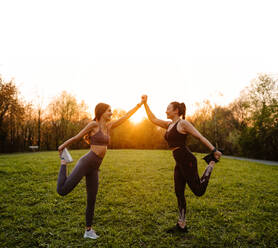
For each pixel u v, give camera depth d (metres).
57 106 31.20
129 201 4.59
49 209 4.03
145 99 3.54
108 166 8.86
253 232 3.17
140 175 7.28
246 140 19.11
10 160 10.22
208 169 2.87
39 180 6.35
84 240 2.93
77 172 2.71
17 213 3.85
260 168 9.91
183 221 3.20
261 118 18.48
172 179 6.75
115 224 3.47
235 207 4.26
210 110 27.72
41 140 31.00
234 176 7.42
